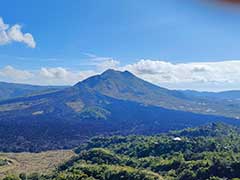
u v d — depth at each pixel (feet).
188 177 502.38
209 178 470.80
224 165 488.85
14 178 592.19
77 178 510.17
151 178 511.40
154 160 622.13
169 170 564.71
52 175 586.04
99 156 650.02
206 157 559.38
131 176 516.73
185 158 605.31
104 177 521.24
